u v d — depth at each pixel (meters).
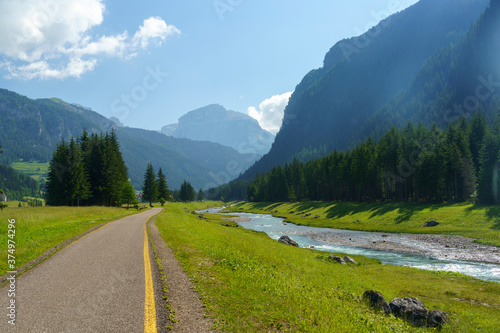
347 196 94.50
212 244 15.26
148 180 94.50
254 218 84.88
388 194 81.69
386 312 10.41
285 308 6.66
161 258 10.95
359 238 42.94
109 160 60.44
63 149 52.72
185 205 133.00
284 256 17.73
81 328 4.82
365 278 18.23
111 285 7.30
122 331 4.79
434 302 14.24
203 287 7.56
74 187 51.50
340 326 6.25
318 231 52.44
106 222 26.25
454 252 31.22
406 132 89.88
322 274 15.51
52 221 24.17
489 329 9.94
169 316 5.53
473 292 15.98
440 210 54.28
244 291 7.53
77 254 11.15
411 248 34.16
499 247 32.06
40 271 8.55
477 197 55.03
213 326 5.24
